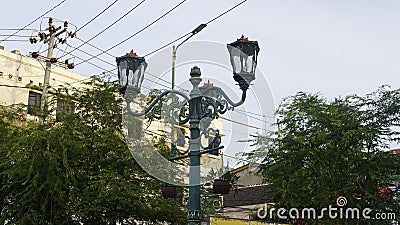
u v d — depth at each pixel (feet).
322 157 47.44
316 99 51.44
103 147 46.24
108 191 42.75
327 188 46.85
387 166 46.50
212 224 58.13
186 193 48.73
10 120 50.60
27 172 42.09
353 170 46.96
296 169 49.55
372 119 47.83
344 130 47.19
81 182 45.21
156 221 48.73
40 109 51.98
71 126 46.83
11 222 42.80
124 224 47.91
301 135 48.83
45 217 43.34
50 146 44.04
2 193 44.91
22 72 74.74
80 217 45.24
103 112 50.57
